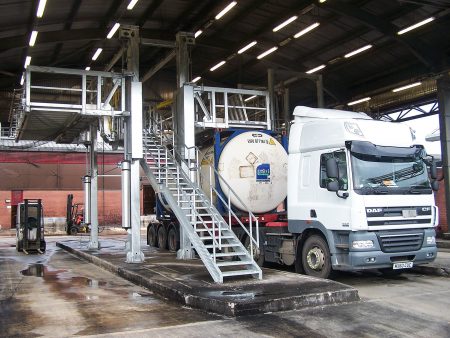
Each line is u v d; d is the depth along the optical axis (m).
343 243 10.55
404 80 23.03
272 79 21.19
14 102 16.92
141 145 14.11
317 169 11.26
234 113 16.92
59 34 20.42
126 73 14.30
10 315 8.17
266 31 21.47
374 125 10.96
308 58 24.08
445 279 11.52
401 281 11.31
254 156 14.59
